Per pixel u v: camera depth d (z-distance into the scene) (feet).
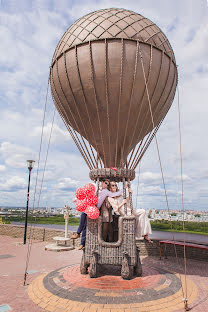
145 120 29.48
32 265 35.42
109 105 27.40
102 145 29.50
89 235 25.11
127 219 24.76
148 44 26.91
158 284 22.74
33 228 63.05
